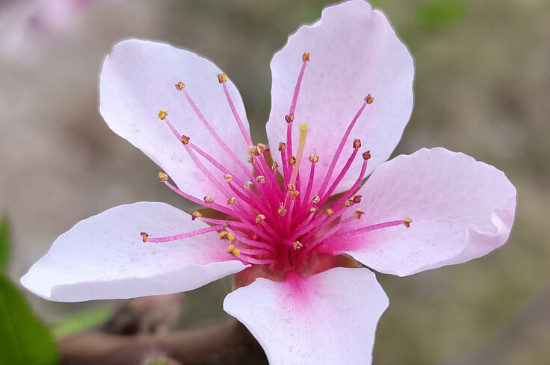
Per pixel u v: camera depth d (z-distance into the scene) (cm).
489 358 17
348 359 9
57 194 19
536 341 17
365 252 10
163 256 9
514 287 19
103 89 10
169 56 10
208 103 10
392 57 10
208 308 17
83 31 21
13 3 18
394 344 18
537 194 21
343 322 9
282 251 10
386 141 10
